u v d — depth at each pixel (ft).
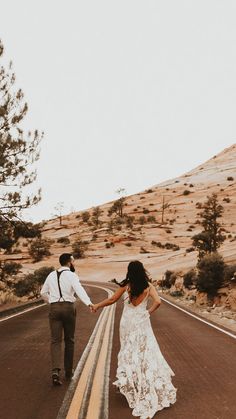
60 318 25.17
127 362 20.51
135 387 19.94
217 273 101.30
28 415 18.97
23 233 86.28
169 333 46.55
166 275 177.06
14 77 73.00
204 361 30.94
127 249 390.83
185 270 171.63
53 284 25.43
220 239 203.31
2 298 95.40
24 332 47.24
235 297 87.15
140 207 598.75
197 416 19.01
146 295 21.43
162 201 620.08
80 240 430.61
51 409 19.80
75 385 24.03
